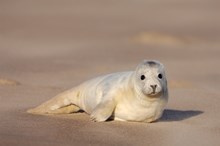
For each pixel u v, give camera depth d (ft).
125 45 284.41
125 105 100.73
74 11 426.51
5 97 123.24
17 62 199.41
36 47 262.88
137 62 225.15
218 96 133.90
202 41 313.94
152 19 401.29
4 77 158.40
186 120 106.63
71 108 108.58
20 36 302.45
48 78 161.27
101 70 187.01
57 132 92.22
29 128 93.91
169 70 210.59
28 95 126.82
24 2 448.65
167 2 482.28
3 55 225.35
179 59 246.47
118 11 437.17
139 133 94.68
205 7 454.81
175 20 395.55
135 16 414.00
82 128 95.71
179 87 150.61
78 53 246.06
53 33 323.16
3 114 104.53
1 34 305.32
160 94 98.89
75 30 340.80
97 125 98.27
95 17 403.95
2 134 88.38
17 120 99.55
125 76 103.04
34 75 166.81
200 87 158.51
